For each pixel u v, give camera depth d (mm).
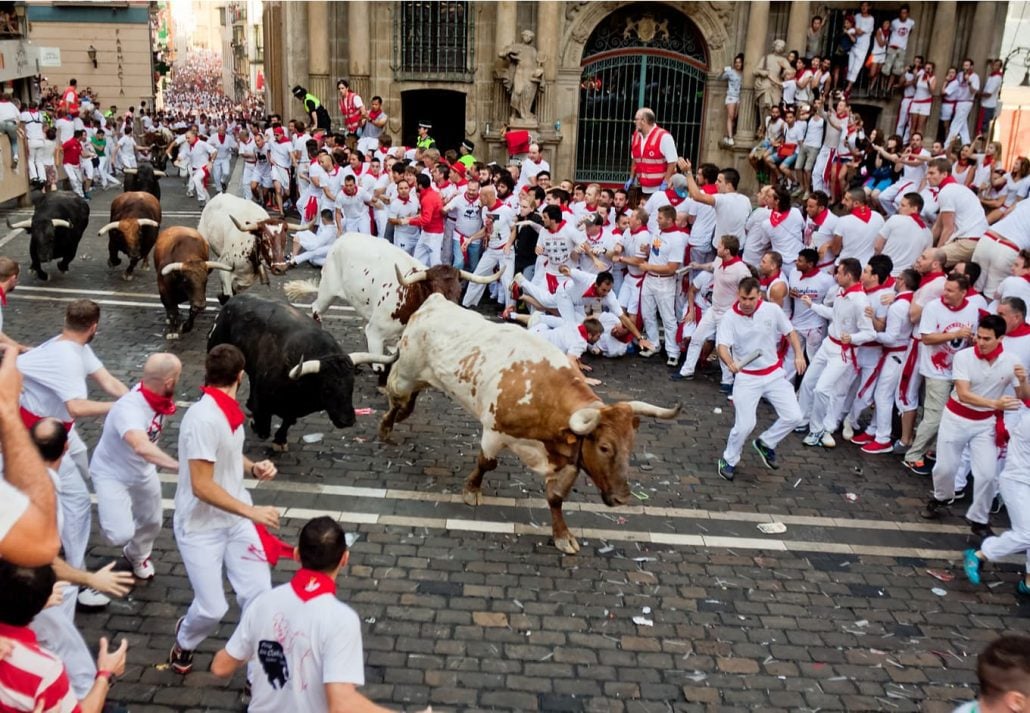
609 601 6562
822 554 7422
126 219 13703
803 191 19750
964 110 21953
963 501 8531
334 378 7648
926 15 22469
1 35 27266
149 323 12094
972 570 7031
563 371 6953
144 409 5605
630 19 22953
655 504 8086
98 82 37750
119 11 36969
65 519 5629
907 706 5656
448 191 14516
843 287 9289
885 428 9406
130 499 5867
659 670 5848
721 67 22609
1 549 3207
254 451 8539
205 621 5172
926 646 6281
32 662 3393
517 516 7691
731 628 6340
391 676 5625
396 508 7688
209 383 4992
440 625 6164
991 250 10156
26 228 13508
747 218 11648
